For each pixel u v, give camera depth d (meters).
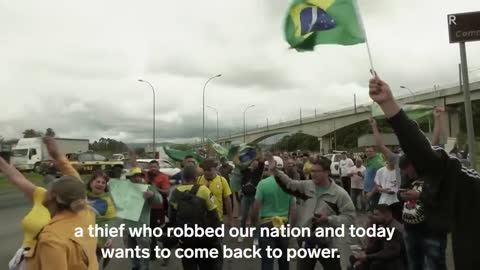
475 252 2.32
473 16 4.64
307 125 90.38
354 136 99.62
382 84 2.36
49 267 3.17
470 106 4.77
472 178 2.38
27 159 44.81
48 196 3.57
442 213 2.40
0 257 8.84
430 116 7.48
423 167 2.37
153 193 6.61
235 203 12.31
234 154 11.72
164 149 13.69
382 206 5.48
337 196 5.02
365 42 3.03
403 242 5.42
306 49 3.35
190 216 5.38
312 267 5.12
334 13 3.24
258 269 7.57
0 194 25.73
